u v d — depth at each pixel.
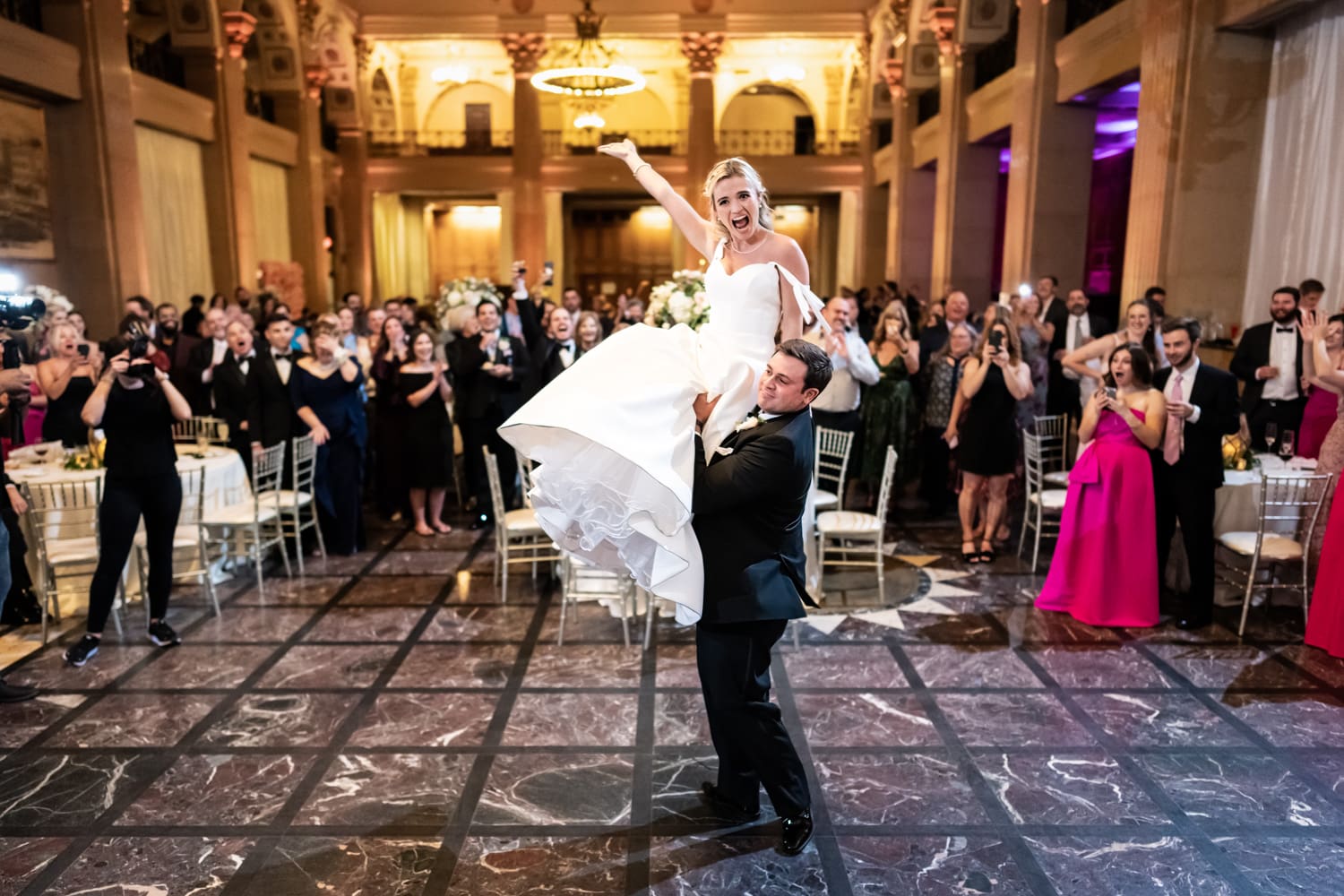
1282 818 3.44
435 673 4.74
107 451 4.80
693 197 20.61
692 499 2.81
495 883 3.07
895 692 4.50
